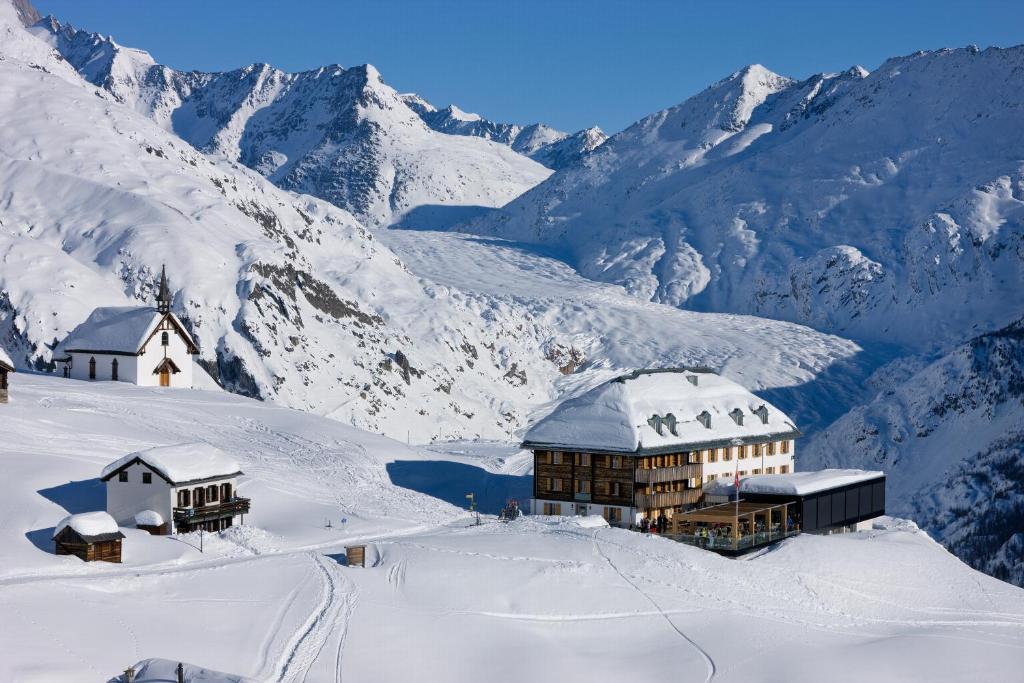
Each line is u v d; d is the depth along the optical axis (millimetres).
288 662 58812
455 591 70938
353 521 85000
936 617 79562
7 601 60562
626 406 94250
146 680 50906
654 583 75500
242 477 91500
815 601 78062
